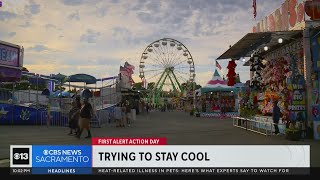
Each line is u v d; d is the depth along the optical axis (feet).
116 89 87.56
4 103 72.23
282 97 50.60
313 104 44.29
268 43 52.80
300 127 44.42
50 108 70.23
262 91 62.80
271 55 61.00
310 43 44.70
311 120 44.27
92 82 81.97
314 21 43.86
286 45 53.16
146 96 236.22
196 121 88.94
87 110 45.91
